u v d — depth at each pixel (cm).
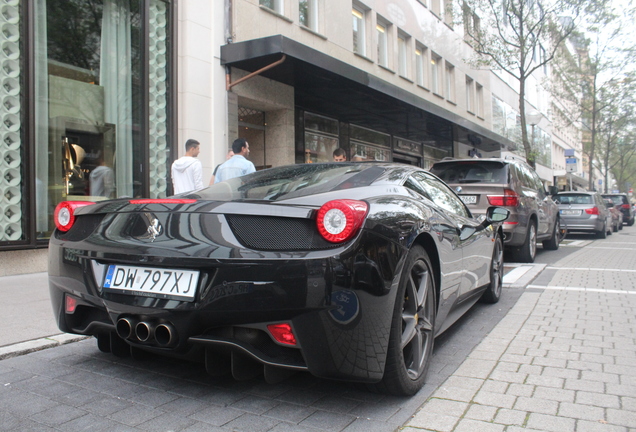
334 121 1502
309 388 293
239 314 235
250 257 235
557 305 526
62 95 786
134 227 270
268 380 247
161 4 925
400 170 354
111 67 859
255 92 1084
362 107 1378
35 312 467
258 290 232
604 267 842
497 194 796
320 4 1370
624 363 341
